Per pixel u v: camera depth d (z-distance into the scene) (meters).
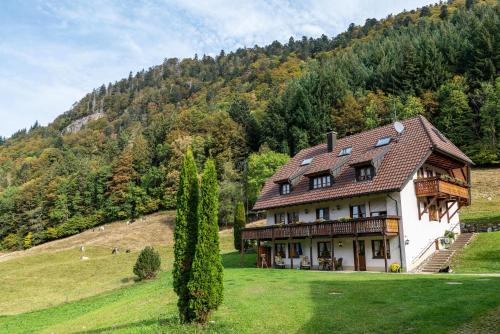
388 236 29.27
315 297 16.95
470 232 35.06
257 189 60.94
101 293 35.22
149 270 38.03
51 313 29.09
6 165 157.12
